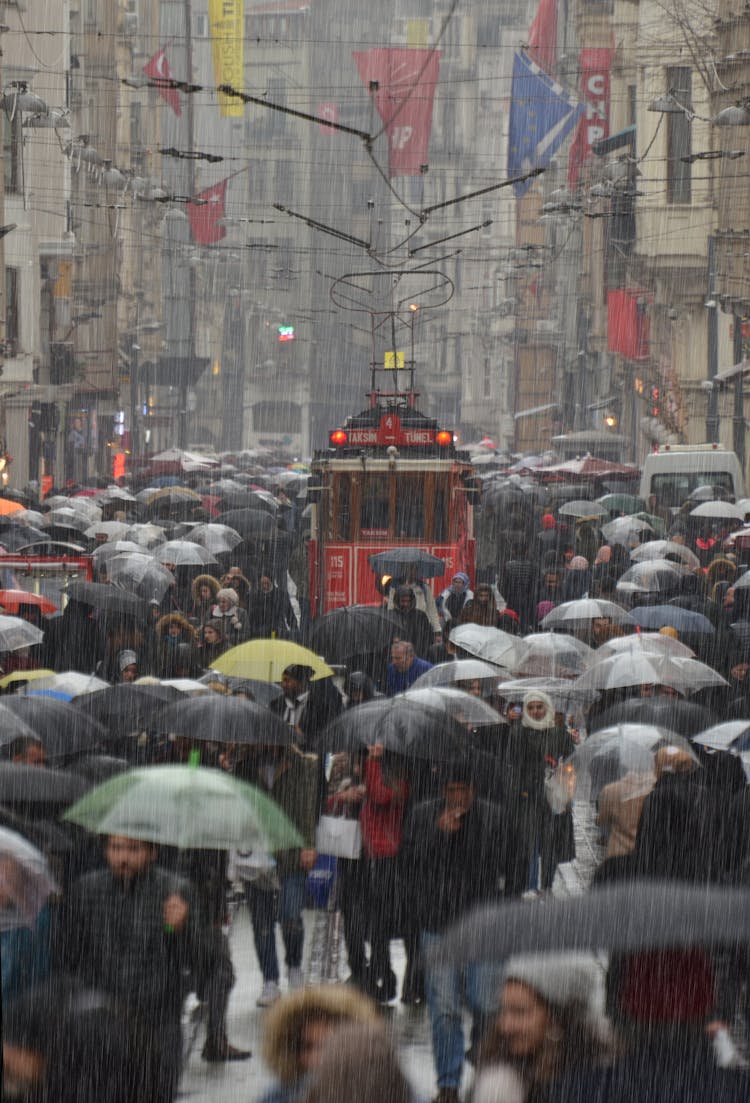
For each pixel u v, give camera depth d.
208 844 24.05
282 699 40.00
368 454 82.88
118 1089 17.16
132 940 23.03
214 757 32.69
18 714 31.38
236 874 30.81
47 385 186.50
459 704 34.62
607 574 69.38
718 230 157.75
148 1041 18.06
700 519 91.31
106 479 142.25
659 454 120.31
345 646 46.31
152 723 33.28
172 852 27.64
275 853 31.00
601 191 164.25
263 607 65.38
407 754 29.02
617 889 16.67
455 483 82.94
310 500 84.38
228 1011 30.92
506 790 30.73
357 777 29.92
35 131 177.50
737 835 26.27
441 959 16.41
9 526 76.06
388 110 185.75
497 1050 15.83
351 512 82.50
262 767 31.05
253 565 74.75
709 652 49.72
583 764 29.80
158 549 70.56
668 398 190.12
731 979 20.67
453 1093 25.56
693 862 25.50
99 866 26.94
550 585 70.25
